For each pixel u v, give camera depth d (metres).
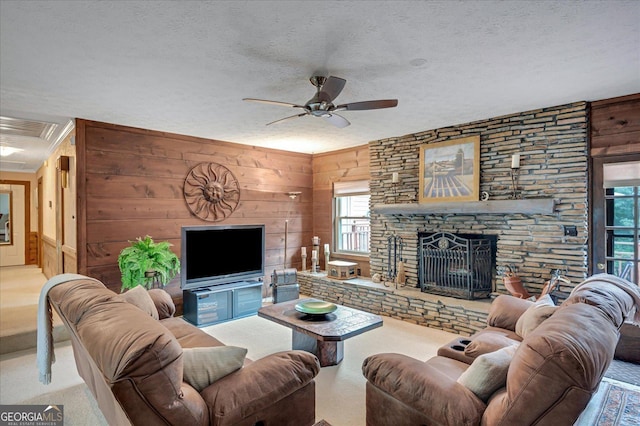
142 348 1.33
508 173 3.99
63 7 1.88
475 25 2.08
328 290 5.56
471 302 4.08
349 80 2.96
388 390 1.87
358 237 5.97
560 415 1.35
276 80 2.95
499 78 2.91
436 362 2.32
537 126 3.78
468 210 4.14
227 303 4.67
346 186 6.04
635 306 2.13
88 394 2.73
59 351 3.54
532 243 3.85
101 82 2.98
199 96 3.35
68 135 4.68
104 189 4.31
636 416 2.40
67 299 1.86
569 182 3.58
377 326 3.09
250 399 1.67
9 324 3.78
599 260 3.52
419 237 4.84
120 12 1.94
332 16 1.99
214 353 1.76
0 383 2.90
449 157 4.47
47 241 6.59
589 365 1.33
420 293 4.55
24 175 8.52
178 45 2.33
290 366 1.90
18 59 2.52
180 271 4.50
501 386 1.69
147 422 1.37
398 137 5.06
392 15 1.97
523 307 2.92
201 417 1.52
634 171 3.32
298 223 6.42
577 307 1.71
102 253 4.29
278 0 1.83
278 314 3.31
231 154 5.52
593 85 3.07
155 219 4.73
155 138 4.73
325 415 2.46
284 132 4.84
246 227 5.08
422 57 2.52
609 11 1.93
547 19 2.01
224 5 1.88
